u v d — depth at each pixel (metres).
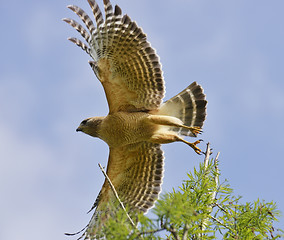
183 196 6.38
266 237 7.95
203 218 7.91
